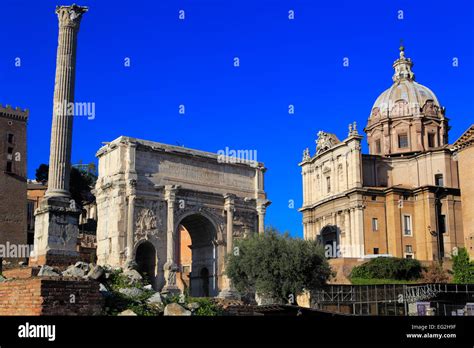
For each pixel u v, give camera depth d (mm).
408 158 111188
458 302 68562
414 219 103875
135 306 24219
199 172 91000
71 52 40125
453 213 103500
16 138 112062
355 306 69938
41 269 29250
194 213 89312
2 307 20828
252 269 69750
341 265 92062
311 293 71250
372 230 102562
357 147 106125
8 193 108875
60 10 40375
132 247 81688
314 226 116625
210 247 93125
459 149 91125
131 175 83312
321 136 117812
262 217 95500
